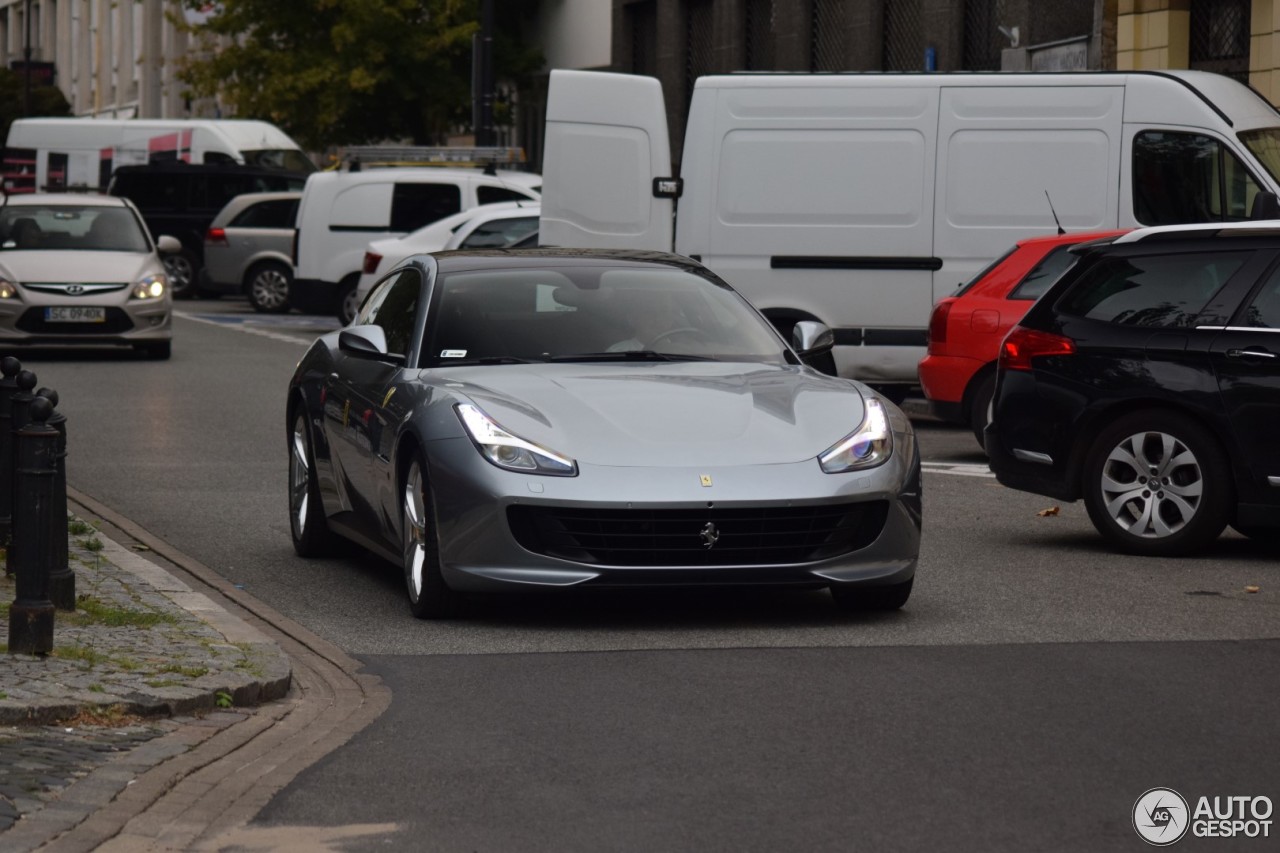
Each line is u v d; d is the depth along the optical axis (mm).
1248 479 16766
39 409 11961
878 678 12023
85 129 70562
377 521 15383
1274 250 16906
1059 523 19453
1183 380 17016
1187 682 11867
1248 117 27562
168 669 11680
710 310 15953
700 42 62281
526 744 10414
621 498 13234
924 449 26156
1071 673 12148
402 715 11133
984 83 27797
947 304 24938
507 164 52438
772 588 15406
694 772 9797
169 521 19734
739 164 28406
